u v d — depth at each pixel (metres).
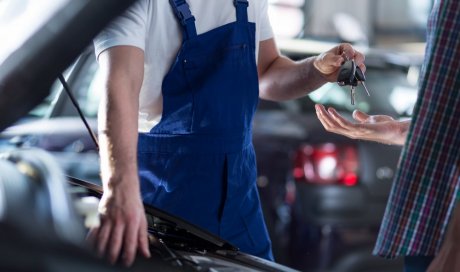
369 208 5.20
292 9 13.09
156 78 2.61
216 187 2.64
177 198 2.63
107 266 1.76
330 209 5.21
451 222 2.04
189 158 2.62
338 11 13.34
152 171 2.66
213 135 2.62
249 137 2.73
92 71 5.10
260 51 3.00
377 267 5.17
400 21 14.17
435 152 2.12
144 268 1.86
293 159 5.38
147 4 2.49
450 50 2.10
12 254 1.55
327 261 5.21
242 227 2.72
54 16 1.58
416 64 6.28
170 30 2.57
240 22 2.63
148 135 2.66
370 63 6.18
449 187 2.12
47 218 1.63
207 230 2.43
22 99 1.65
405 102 6.00
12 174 1.75
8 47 1.77
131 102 2.26
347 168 5.23
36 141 3.68
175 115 2.63
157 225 2.25
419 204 2.13
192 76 2.60
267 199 5.39
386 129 2.68
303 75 2.88
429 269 2.07
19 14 1.95
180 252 2.04
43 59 1.61
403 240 2.15
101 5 1.57
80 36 1.59
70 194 1.77
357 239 5.20
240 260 2.11
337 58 2.75
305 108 5.75
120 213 2.03
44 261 1.57
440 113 2.12
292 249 5.31
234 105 2.63
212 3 2.60
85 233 1.78
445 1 2.10
